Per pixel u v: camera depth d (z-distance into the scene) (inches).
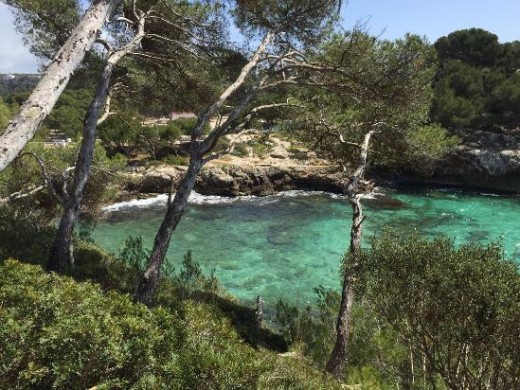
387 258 255.0
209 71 491.2
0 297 158.6
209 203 1312.7
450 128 1546.5
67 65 230.7
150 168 1417.3
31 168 571.8
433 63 443.8
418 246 251.8
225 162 1510.8
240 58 469.1
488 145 1528.1
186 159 1540.4
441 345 247.9
